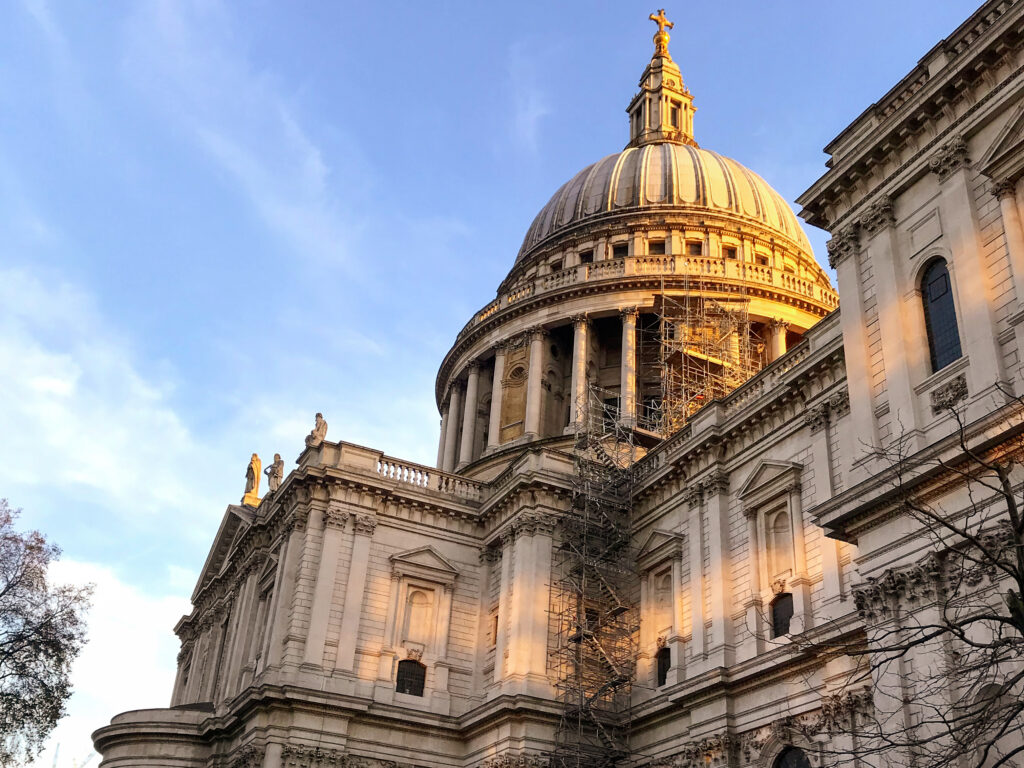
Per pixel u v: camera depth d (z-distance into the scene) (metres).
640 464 51.06
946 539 26.62
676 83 90.75
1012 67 29.66
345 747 45.69
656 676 45.44
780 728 36.44
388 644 48.88
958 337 29.48
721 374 66.00
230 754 48.84
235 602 59.59
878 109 34.22
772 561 40.56
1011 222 28.45
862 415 31.34
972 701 24.95
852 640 33.91
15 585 47.94
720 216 75.94
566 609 48.59
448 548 52.56
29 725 47.06
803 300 69.38
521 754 44.22
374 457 52.75
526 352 71.06
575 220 79.19
